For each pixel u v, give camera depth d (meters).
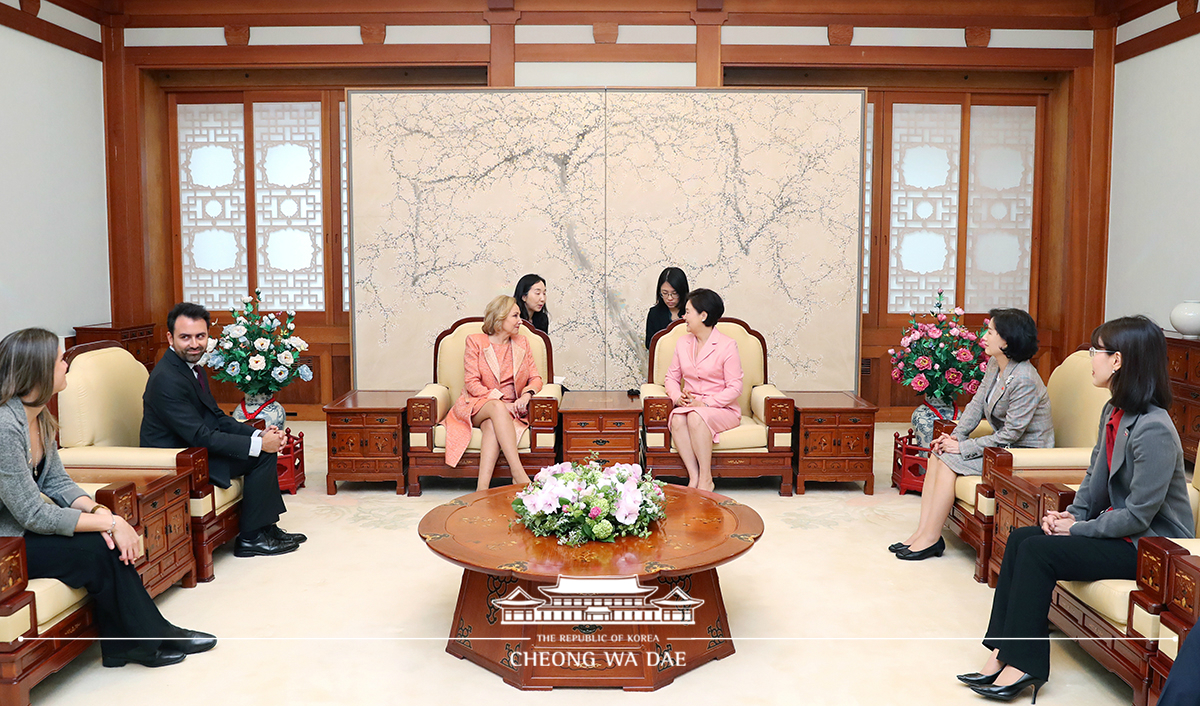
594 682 2.50
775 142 5.97
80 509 2.66
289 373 4.69
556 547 2.61
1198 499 2.71
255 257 6.80
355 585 3.30
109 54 6.28
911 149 6.68
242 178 6.76
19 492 2.43
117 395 3.56
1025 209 6.77
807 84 6.57
